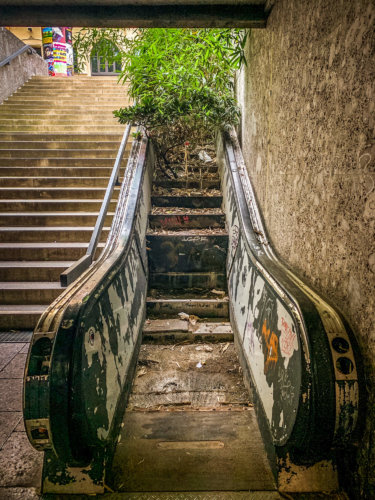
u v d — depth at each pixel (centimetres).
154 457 200
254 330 257
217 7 289
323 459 178
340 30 165
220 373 301
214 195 507
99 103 895
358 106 149
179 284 424
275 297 211
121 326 250
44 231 467
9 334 358
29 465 193
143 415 241
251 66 406
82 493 176
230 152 474
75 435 153
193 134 544
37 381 150
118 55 598
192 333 355
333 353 150
